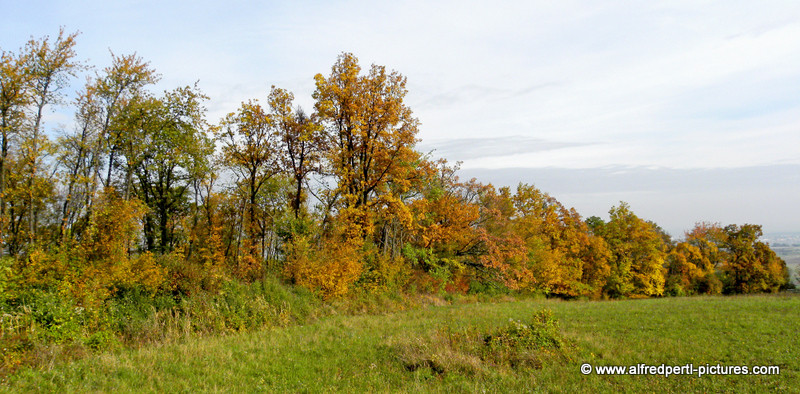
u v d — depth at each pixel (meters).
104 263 16.47
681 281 52.31
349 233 26.00
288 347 12.90
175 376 9.59
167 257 18.36
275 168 26.16
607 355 11.95
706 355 11.80
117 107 23.61
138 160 26.39
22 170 21.61
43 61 20.08
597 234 49.88
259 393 8.80
